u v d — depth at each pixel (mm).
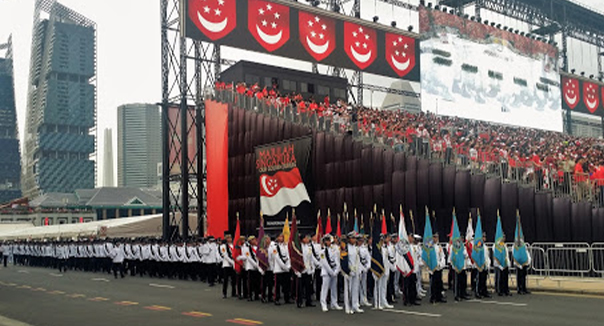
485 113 52125
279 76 43500
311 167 32312
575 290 18469
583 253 21109
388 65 46344
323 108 33344
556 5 63156
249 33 39562
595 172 24922
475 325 12258
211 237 23969
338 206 30625
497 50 53875
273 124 34844
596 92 63938
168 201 40531
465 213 25656
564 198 24000
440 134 31031
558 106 59031
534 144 39406
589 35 70375
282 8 41250
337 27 43844
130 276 30656
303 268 15984
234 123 37719
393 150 28453
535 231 24219
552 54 59250
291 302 17281
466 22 51906
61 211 127188
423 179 27078
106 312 15398
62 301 18250
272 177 34375
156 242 29516
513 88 54844
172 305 16906
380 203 28656
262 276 17406
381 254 15391
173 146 43562
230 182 37531
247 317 14164
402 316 13844
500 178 25125
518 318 13172
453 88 49938
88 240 36500
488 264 17656
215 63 42281
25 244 46750
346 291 14742
